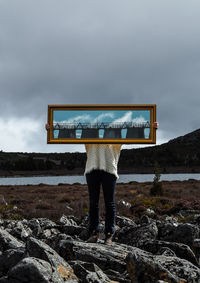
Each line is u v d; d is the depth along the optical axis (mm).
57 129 4840
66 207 18219
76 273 4012
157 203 19375
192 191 34375
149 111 4773
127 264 4059
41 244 4164
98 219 5414
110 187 5184
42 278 3482
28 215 15039
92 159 5176
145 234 5965
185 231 6070
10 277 3568
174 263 4453
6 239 5414
